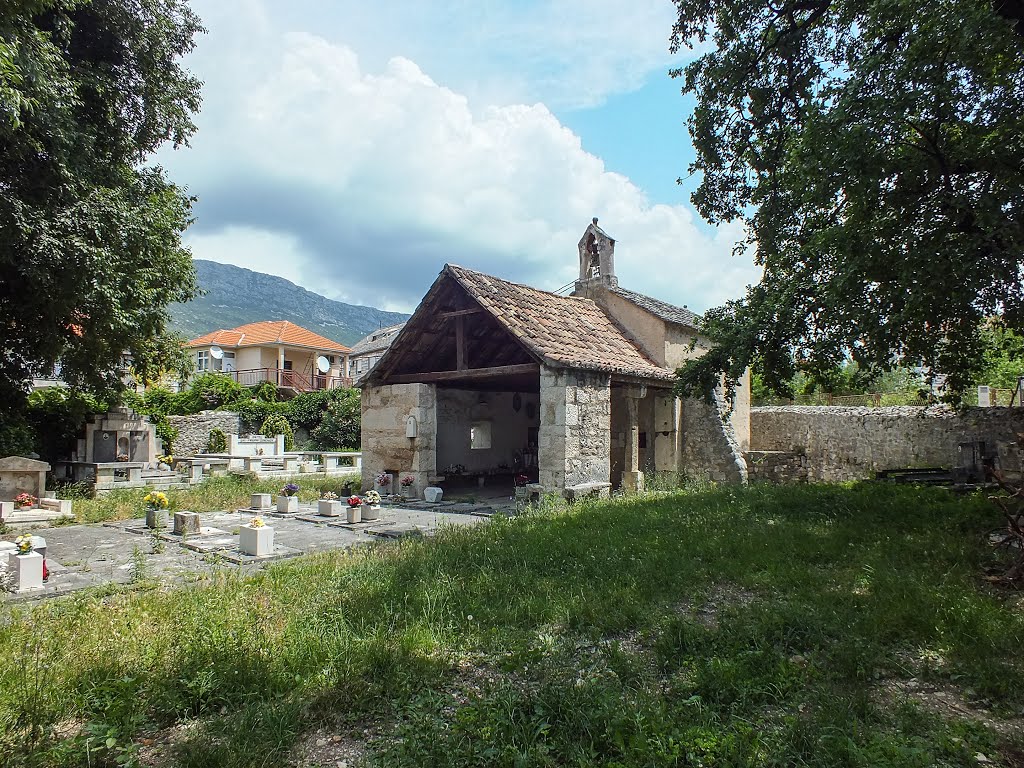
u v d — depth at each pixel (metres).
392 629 4.82
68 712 3.53
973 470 13.07
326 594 5.74
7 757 3.00
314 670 4.06
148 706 3.58
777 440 20.94
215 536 9.61
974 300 8.20
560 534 8.34
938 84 7.09
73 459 17.70
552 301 16.41
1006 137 6.99
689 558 6.86
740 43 10.88
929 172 7.43
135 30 10.86
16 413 15.76
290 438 30.53
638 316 17.75
